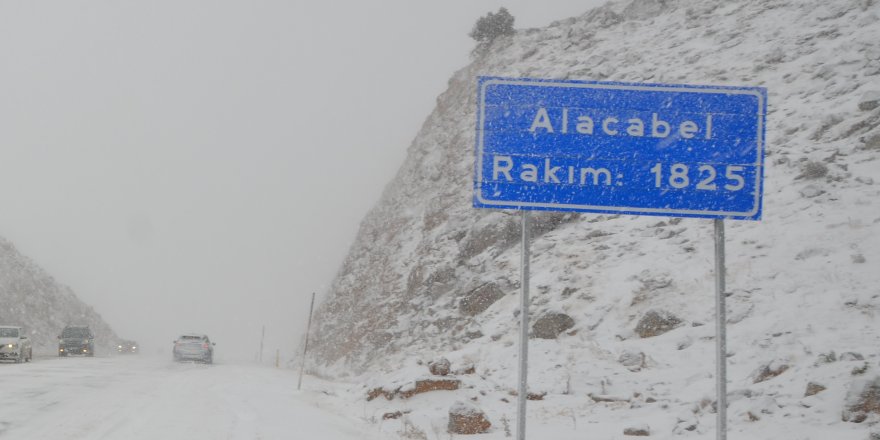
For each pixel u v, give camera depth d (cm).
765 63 3138
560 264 2369
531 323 2016
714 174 875
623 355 1556
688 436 1075
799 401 1102
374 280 4069
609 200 880
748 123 881
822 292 1588
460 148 4425
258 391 1952
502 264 2714
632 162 882
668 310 1759
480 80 897
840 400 1054
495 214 3120
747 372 1345
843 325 1422
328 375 3422
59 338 4281
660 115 886
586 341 1794
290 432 1178
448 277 3064
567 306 2031
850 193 2000
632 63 3900
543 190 882
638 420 1209
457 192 3934
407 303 3294
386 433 1250
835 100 2561
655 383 1402
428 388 1514
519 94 895
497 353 1938
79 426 1146
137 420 1236
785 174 2247
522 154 888
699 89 885
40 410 1335
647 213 877
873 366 1136
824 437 964
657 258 2100
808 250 1784
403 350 2750
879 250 1697
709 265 1923
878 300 1486
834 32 3133
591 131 888
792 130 2489
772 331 1481
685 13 4325
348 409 1577
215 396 1727
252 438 1088
